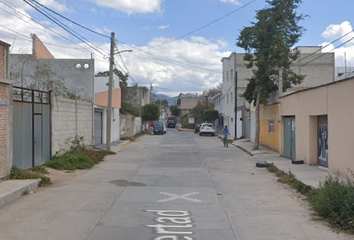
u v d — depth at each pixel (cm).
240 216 782
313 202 870
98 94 2583
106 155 2133
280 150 2083
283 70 2309
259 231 673
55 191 1035
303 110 1647
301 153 1691
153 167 1622
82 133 2084
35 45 2480
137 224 705
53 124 1566
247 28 2264
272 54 2191
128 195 988
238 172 1495
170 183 1200
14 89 1263
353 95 1123
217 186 1157
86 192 1023
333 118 1286
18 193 945
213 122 6125
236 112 3719
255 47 2277
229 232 663
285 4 2172
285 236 646
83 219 735
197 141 3594
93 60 2409
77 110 1973
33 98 1361
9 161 1116
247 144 2944
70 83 2408
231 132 4375
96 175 1361
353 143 1123
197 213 803
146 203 893
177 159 1975
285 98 1972
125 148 2700
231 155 2225
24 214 774
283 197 991
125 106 4259
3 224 698
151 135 4847
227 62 4869
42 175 1195
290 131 1928
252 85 2484
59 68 2408
